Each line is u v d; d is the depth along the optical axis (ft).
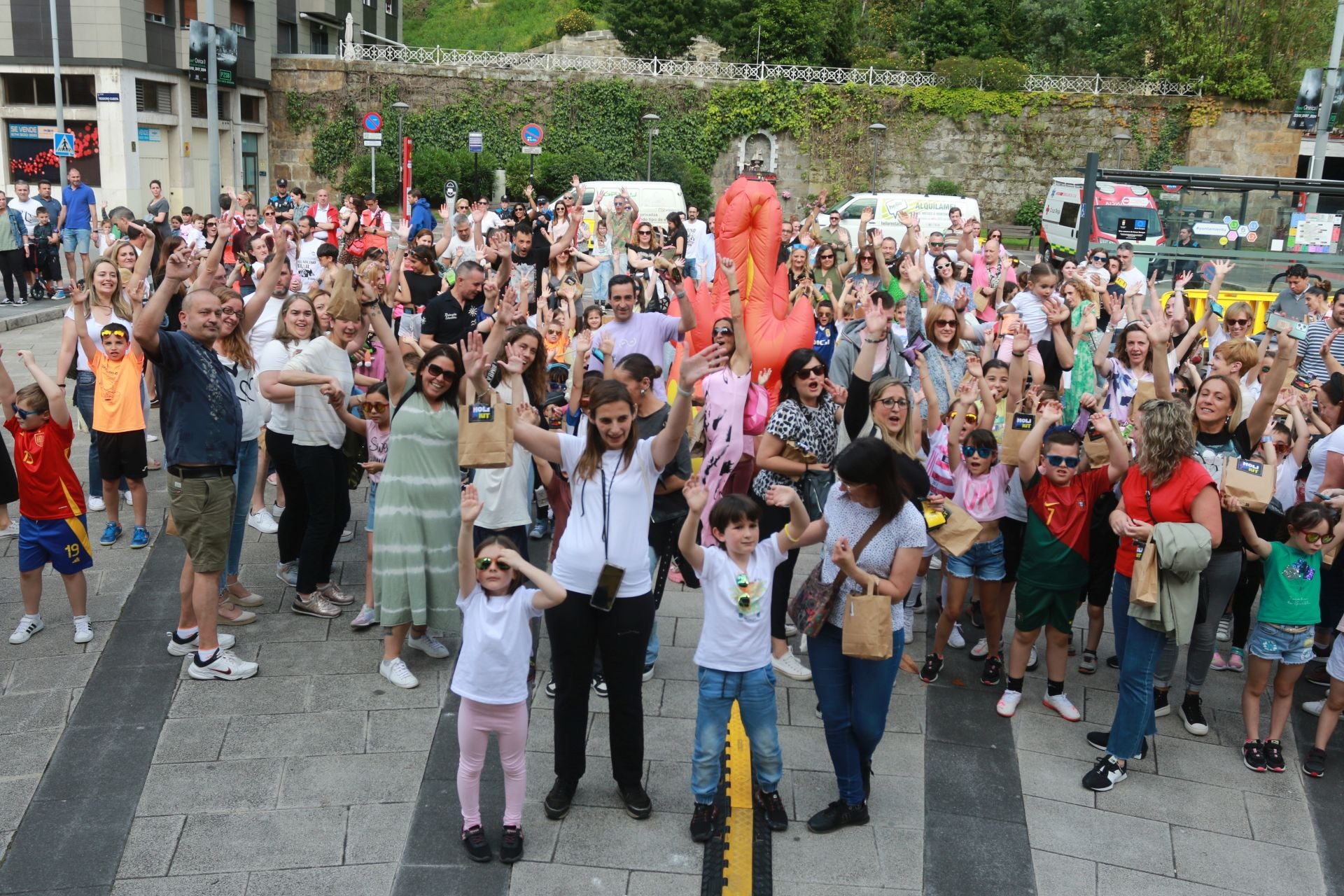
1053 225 87.92
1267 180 46.75
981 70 130.21
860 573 15.94
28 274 64.49
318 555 23.25
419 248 32.27
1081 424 25.76
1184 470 18.38
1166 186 47.80
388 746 19.04
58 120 86.48
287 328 22.93
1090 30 152.35
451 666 21.79
